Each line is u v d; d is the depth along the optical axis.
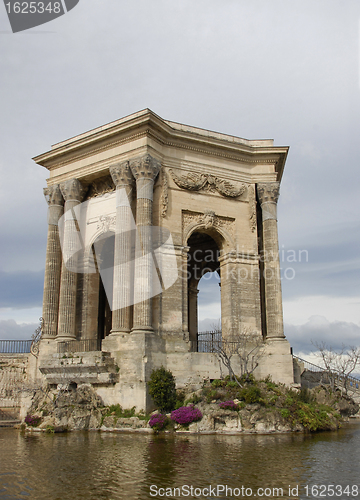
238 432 29.70
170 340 36.56
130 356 33.78
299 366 41.47
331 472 18.92
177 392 34.12
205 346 39.03
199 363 36.75
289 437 28.20
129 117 40.25
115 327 36.03
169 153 40.69
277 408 31.64
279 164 45.84
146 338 34.00
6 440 27.55
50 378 35.97
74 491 16.28
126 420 31.06
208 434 29.11
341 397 42.00
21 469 19.52
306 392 38.81
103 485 17.02
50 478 18.02
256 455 22.22
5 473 18.84
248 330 40.41
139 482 17.41
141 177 38.12
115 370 33.97
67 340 39.44
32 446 25.12
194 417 30.12
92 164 41.53
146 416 31.44
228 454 22.44
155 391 32.25
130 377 33.28
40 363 36.69
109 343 35.22
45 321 41.69
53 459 21.48
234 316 40.50
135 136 39.06
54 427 30.92
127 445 25.06
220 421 30.25
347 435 29.53
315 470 19.27
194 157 41.66
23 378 41.34
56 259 43.16
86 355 34.69
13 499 15.35
